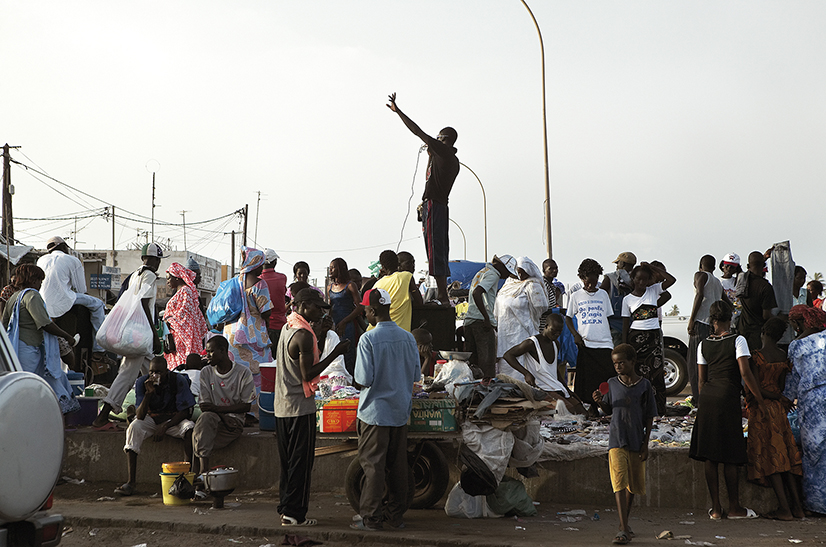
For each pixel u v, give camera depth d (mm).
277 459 7934
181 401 7961
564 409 9156
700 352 6867
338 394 6965
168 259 47656
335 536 5941
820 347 6746
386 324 6273
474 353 9477
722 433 6629
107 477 8297
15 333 7832
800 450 7027
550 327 8312
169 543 5980
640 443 5891
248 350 9281
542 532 6090
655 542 5762
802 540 5832
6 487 3486
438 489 6824
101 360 12500
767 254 10492
